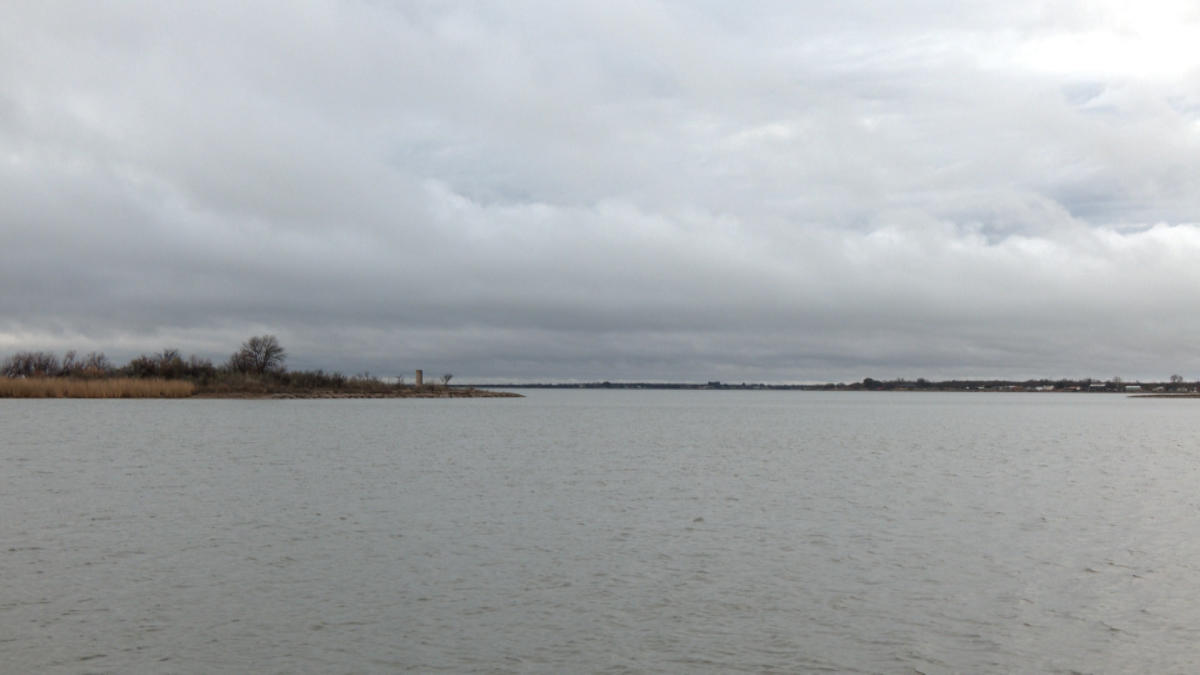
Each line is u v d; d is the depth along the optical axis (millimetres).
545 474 46312
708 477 45375
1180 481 44969
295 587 21609
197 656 16719
